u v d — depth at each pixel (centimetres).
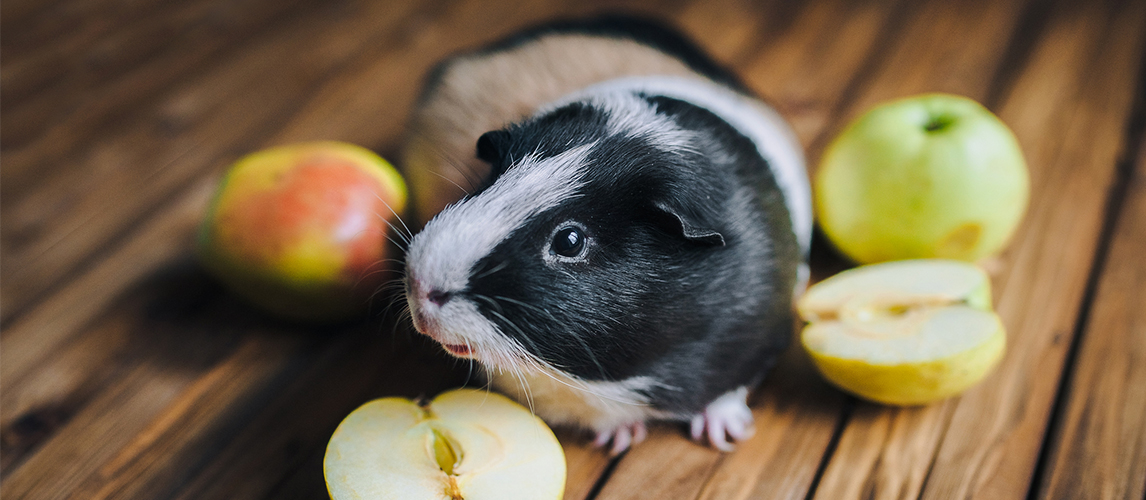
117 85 58
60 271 49
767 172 40
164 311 47
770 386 43
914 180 43
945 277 41
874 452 40
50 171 53
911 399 40
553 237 35
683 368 38
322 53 60
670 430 42
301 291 43
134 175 53
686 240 36
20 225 51
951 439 40
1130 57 56
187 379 44
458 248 35
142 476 41
